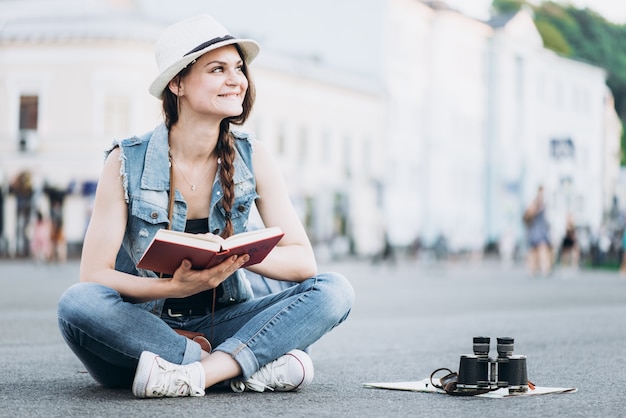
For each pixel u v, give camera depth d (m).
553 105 80.94
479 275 38.25
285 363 5.63
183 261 5.10
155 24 49.94
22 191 50.56
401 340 10.30
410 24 66.56
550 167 79.12
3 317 13.62
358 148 62.12
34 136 50.31
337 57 65.38
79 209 50.03
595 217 86.06
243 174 5.77
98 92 49.44
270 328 5.58
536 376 6.91
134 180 5.61
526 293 22.59
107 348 5.46
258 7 66.31
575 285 27.67
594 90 86.50
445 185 69.00
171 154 5.70
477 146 72.75
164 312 5.79
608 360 8.02
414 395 5.74
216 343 5.82
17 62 50.41
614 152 92.06
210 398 5.45
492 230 73.31
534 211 35.94
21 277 30.78
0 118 50.69
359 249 61.28
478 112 72.81
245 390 5.72
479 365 5.74
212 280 5.21
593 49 93.56
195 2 65.00
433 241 67.19
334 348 9.34
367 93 62.59
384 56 64.38
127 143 5.66
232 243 5.10
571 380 6.67
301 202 57.56
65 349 8.95
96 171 49.91
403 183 65.81
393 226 64.50
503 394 5.67
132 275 5.50
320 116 59.09
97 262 5.53
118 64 49.19
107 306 5.39
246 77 5.72
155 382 5.39
